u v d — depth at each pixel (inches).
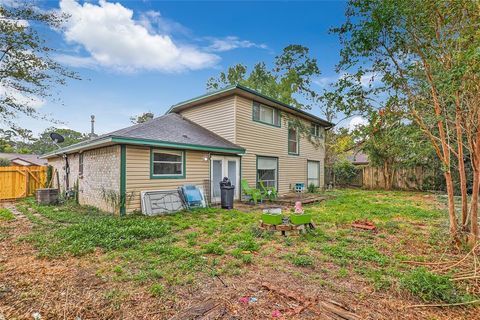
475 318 93.0
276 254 160.1
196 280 122.4
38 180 494.6
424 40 158.9
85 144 322.7
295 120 557.3
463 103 164.2
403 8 150.7
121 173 285.9
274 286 115.2
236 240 189.3
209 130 455.2
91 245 170.1
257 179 465.1
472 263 145.0
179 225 238.2
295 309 97.0
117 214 286.4
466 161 435.2
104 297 106.1
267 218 215.5
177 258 151.0
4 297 105.7
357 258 152.6
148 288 114.0
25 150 1246.3
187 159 354.3
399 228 227.8
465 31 136.5
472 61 124.0
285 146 537.6
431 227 231.6
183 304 101.3
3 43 279.6
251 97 442.6
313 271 134.3
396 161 622.5
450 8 137.8
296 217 204.7
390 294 109.2
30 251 163.6
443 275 124.1
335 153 740.0
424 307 99.6
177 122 435.5
